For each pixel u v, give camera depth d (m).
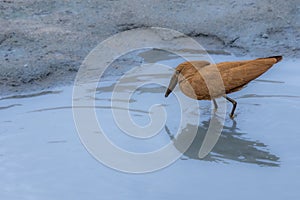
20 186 17.23
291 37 28.47
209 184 17.44
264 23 29.30
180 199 16.52
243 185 17.41
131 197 16.62
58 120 21.45
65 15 29.92
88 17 29.75
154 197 16.62
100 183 17.45
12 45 27.09
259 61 21.39
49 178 17.72
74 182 17.48
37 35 27.97
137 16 29.86
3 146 19.59
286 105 22.61
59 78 24.94
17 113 22.05
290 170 18.31
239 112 22.23
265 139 20.31
